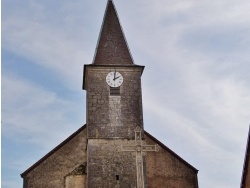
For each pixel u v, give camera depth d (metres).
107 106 25.25
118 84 25.81
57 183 25.39
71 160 26.16
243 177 20.95
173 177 26.39
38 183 25.20
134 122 25.06
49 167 25.72
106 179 23.61
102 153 24.14
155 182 26.09
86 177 24.80
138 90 25.89
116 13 28.77
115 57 26.64
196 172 26.72
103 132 24.61
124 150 20.88
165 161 26.72
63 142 26.39
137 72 26.34
